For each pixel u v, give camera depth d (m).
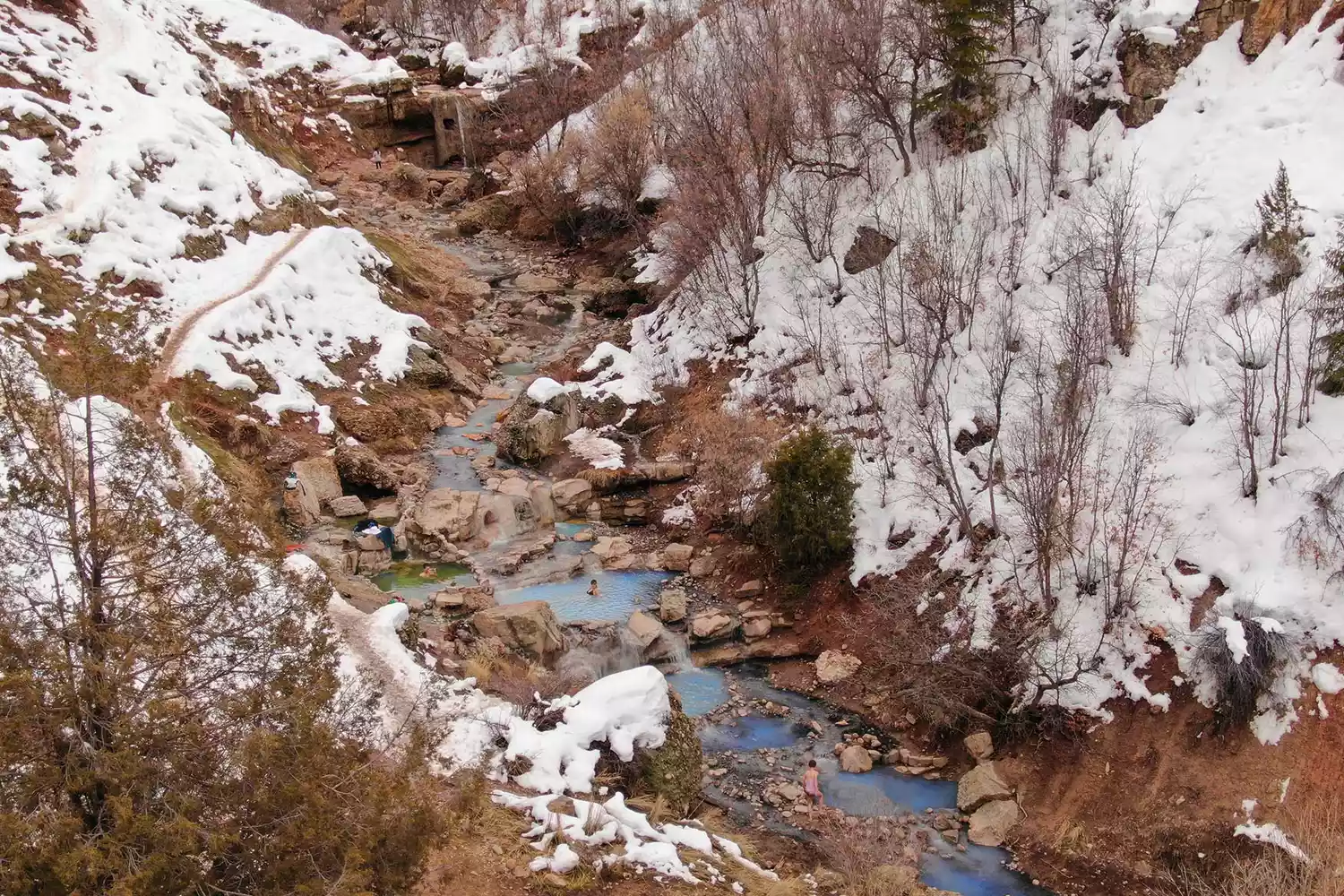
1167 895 16.73
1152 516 21.56
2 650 8.09
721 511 27.73
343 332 33.22
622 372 34.84
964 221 31.53
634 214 44.78
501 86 60.41
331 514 26.20
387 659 17.28
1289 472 20.47
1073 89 31.94
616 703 17.09
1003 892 16.98
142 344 10.02
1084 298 25.25
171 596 9.12
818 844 17.48
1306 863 16.05
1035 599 21.44
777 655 23.47
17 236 28.02
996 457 24.73
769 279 34.78
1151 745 18.83
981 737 20.09
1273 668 18.34
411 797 10.06
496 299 42.00
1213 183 27.22
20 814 7.71
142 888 7.68
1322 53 27.66
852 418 28.78
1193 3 30.27
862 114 35.41
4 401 8.98
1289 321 20.95
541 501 28.50
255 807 8.74
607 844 14.41
